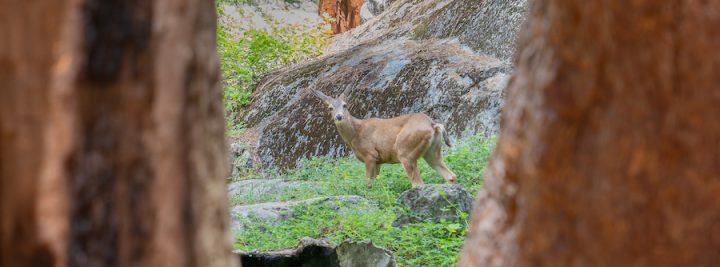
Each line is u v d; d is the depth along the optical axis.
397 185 18.97
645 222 3.34
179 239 2.80
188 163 2.82
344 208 13.98
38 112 2.62
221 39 24.69
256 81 28.50
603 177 3.36
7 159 2.62
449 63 24.22
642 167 3.32
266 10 36.31
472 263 3.79
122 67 2.68
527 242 3.52
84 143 2.65
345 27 36.44
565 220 3.43
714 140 3.30
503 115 3.77
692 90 3.30
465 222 13.02
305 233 12.78
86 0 2.62
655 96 3.31
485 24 25.30
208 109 2.98
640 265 3.36
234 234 12.26
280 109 25.95
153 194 2.75
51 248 2.62
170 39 2.75
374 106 24.22
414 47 26.14
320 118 24.73
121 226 2.71
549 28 3.45
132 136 2.71
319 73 26.58
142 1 2.70
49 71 2.61
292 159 24.39
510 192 3.62
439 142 18.56
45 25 2.61
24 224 2.62
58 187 2.62
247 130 25.73
